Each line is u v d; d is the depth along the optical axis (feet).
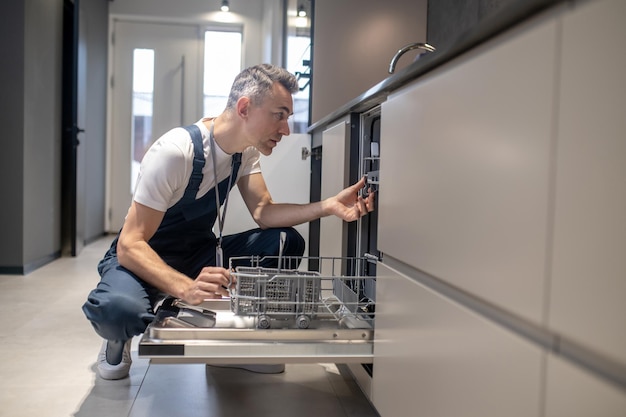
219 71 18.69
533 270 1.84
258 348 3.60
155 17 18.06
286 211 5.53
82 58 14.07
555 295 1.72
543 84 1.80
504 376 2.02
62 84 13.84
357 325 4.00
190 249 5.62
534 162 1.85
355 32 8.96
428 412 2.78
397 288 3.32
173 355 3.49
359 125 4.92
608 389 1.49
